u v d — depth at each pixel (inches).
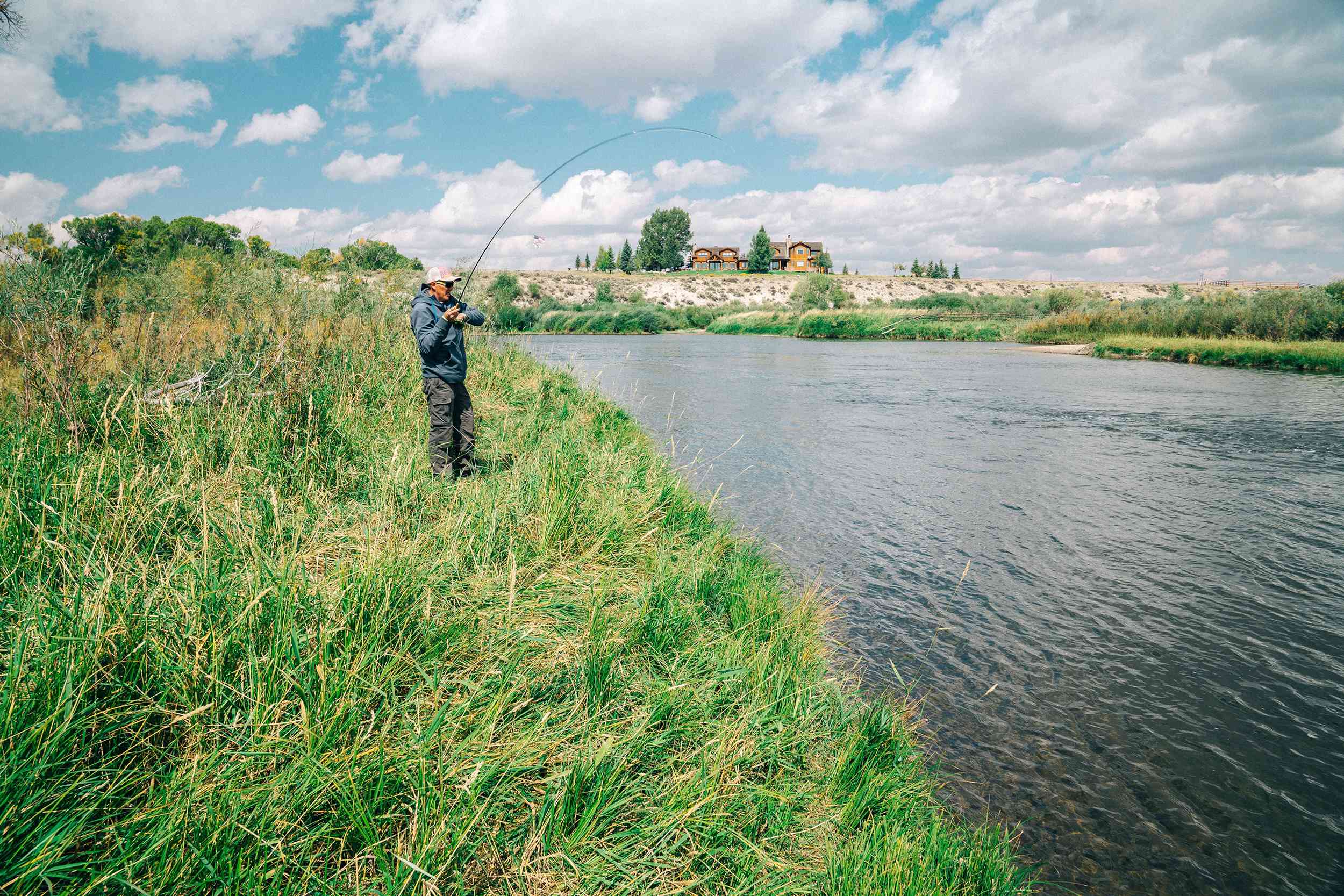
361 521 152.2
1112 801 117.4
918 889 85.6
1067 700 147.6
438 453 210.8
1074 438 460.8
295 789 76.9
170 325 243.8
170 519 129.9
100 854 67.4
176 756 79.3
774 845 91.9
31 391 177.6
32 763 68.7
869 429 485.4
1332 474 361.4
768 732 110.8
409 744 84.4
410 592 111.1
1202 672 160.2
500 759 87.3
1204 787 121.3
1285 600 201.2
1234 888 99.9
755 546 226.5
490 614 119.9
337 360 263.3
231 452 173.3
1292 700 149.3
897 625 181.3
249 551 121.2
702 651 130.3
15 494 116.4
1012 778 122.3
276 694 86.5
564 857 78.5
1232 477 352.2
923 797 111.3
